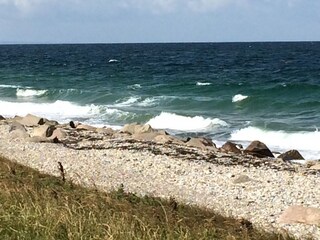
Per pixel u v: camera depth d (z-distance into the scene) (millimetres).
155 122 38219
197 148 25719
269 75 74500
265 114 40875
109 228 9102
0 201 10562
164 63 107625
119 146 25328
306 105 43562
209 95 51500
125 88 58562
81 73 82250
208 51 179625
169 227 9914
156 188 18312
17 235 8867
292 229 14016
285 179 20031
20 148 24906
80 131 29969
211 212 14281
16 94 55656
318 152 28406
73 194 12383
